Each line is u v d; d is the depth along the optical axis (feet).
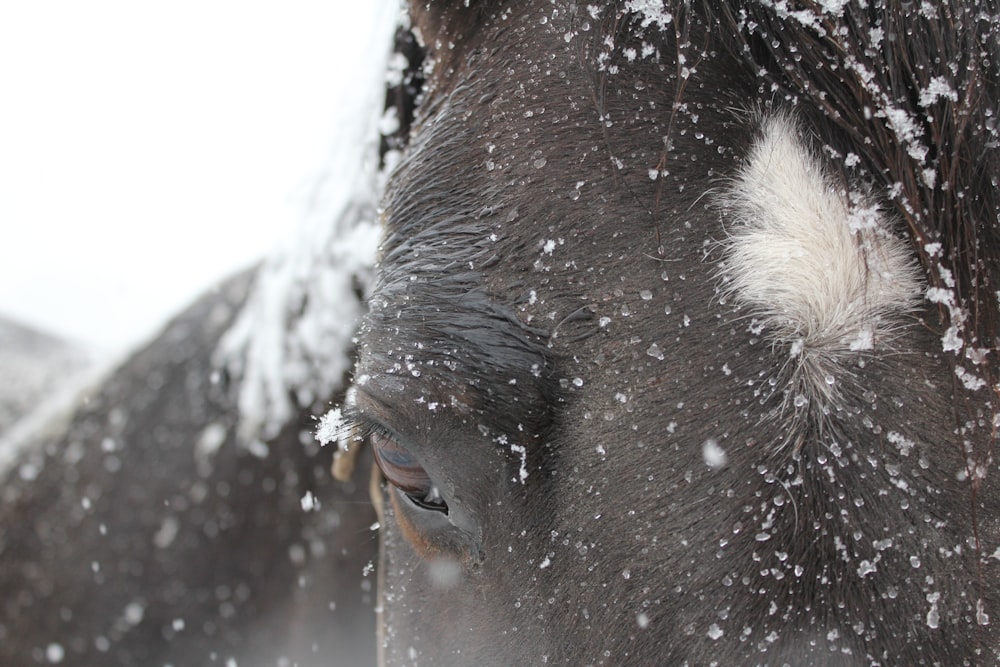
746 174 2.83
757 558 2.79
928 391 2.77
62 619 5.09
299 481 4.50
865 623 2.76
